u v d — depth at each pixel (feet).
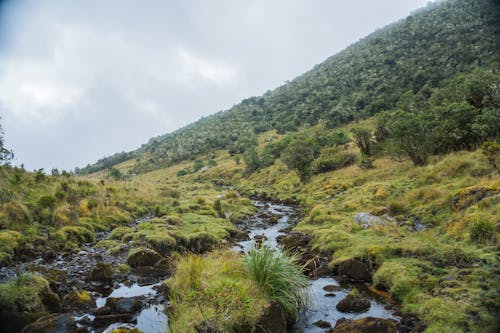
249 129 345.92
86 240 43.60
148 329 20.58
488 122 62.08
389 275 25.99
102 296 26.40
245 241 47.42
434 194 46.75
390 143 98.07
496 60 187.73
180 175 260.62
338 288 26.81
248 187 152.05
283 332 19.34
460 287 21.89
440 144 76.95
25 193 50.37
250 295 20.11
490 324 17.63
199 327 17.74
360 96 265.75
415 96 180.45
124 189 78.43
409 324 20.25
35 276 23.06
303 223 55.88
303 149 116.78
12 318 19.03
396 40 366.02
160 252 38.29
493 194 35.88
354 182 86.07
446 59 241.76
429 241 31.58
